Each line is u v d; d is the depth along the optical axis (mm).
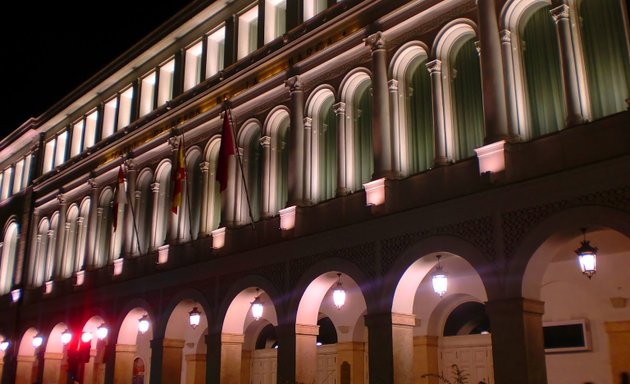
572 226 13555
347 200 19109
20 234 37594
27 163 40469
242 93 23875
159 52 29906
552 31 15773
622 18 14414
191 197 26109
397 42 18891
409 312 17156
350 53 20109
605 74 14469
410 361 16891
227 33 25844
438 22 17844
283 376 19328
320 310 24328
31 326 33938
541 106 15617
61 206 34438
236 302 22203
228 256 22672
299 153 21094
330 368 24188
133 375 30844
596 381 17125
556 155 14484
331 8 21188
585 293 17750
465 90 17359
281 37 22875
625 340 16797
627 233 12648
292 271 20016
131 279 27344
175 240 25828
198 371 28281
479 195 15391
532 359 13922
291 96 21688
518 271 14273
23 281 36000
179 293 24594
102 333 27906
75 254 32812
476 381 20031
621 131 13477
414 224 16703
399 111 18484
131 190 28938
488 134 15570
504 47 16047
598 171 13375
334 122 20969
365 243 17875
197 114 26156
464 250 15383
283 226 20734
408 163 18172
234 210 23516
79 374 28922
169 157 27484
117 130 31828
